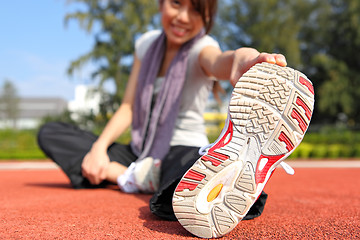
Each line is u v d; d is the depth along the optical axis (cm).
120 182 177
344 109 2030
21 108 4341
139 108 196
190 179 89
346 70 2069
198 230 89
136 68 218
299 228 100
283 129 90
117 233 94
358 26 2062
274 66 95
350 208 140
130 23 1755
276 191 219
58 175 452
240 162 89
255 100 91
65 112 1797
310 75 2275
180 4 174
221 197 89
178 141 180
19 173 506
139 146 191
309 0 2233
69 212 125
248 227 102
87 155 195
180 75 180
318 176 391
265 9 2194
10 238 87
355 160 985
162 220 112
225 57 133
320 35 2233
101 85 1780
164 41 197
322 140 1278
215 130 1323
